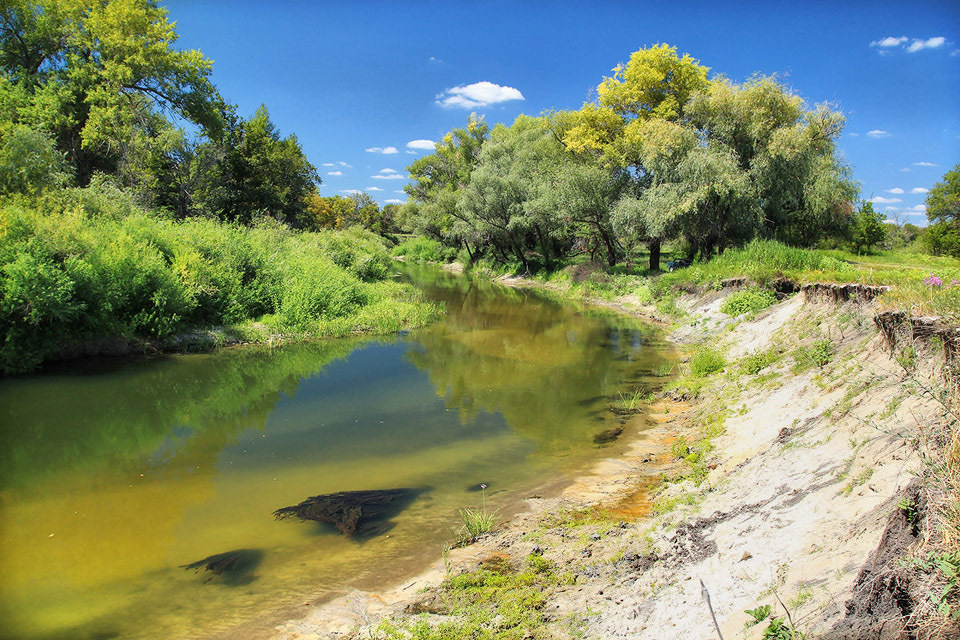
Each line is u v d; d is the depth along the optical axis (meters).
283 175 44.50
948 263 23.20
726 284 19.41
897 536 3.31
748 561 4.36
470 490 7.64
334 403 11.74
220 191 33.44
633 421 10.45
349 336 18.75
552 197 32.00
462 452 9.05
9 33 27.97
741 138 26.73
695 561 4.85
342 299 20.89
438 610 4.93
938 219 39.81
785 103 25.70
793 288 16.27
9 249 12.91
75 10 28.88
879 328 7.08
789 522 4.64
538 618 4.63
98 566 5.82
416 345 17.73
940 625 2.61
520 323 22.31
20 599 5.27
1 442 9.38
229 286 18.42
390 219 91.19
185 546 6.21
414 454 8.98
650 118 31.48
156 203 29.78
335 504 7.21
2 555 6.01
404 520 6.78
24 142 17.91
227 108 36.72
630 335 19.78
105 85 28.45
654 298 24.81
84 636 4.76
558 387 12.95
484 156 43.25
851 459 5.07
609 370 14.55
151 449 9.17
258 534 6.47
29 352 13.20
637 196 30.31
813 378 8.29
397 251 69.81
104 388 12.29
